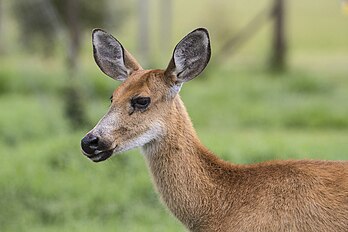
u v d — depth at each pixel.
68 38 25.00
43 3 27.91
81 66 22.09
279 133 18.67
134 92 8.53
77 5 27.64
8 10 29.67
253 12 45.50
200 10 46.28
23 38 28.84
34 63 28.66
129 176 13.63
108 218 12.66
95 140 8.38
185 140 8.62
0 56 30.94
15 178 13.55
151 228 11.93
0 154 15.21
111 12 29.95
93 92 20.84
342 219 7.98
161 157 8.60
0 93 24.36
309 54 35.59
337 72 29.06
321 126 19.97
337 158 14.63
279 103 21.84
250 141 15.89
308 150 15.14
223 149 14.84
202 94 22.52
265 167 8.49
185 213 8.62
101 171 13.89
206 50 8.66
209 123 19.91
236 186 8.48
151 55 26.95
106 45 9.15
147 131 8.53
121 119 8.48
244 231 8.28
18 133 17.81
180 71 8.62
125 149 8.52
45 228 12.26
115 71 9.14
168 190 8.62
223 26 36.28
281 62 28.97
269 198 8.25
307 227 8.07
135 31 36.28
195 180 8.59
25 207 12.95
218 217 8.51
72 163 14.10
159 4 47.94
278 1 28.92
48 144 15.51
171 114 8.60
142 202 13.02
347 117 20.22
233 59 33.66
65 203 12.91
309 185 8.17
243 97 22.69
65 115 17.72
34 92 23.83
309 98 22.81
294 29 42.81
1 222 12.54
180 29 40.91
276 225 8.16
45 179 13.52
